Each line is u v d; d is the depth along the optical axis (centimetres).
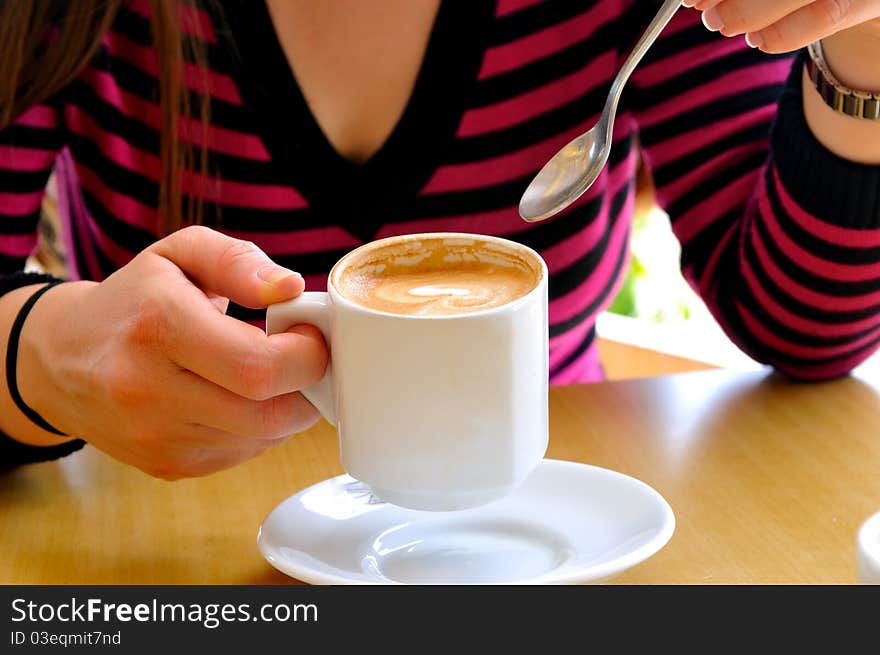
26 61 116
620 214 137
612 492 82
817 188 108
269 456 97
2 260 133
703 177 129
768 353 115
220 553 82
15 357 89
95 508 90
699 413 102
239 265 77
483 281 75
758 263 116
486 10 121
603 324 163
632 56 81
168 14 116
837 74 104
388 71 122
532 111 125
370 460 72
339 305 70
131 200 131
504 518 83
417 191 125
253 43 121
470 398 69
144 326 77
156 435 80
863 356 110
